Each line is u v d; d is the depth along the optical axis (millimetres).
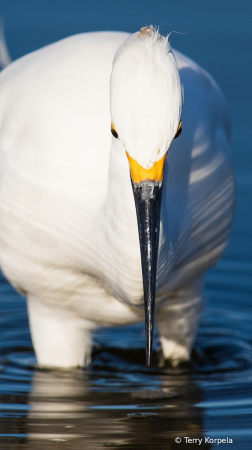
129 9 24016
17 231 9312
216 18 23922
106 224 8328
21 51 20688
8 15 23281
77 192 8953
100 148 9023
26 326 11938
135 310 9492
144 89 6688
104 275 8891
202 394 9289
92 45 9664
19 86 9805
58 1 24250
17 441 8023
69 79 9422
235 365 10578
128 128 6770
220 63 21469
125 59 6820
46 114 9289
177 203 9000
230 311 12469
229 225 9867
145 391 9398
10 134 9609
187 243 9312
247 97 19609
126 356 10852
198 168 9211
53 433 8172
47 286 9625
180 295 9984
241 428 8273
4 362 10492
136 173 7062
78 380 9820
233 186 9781
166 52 6820
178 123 6848
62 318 9977
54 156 9070
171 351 10586
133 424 8383
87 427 8320
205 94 9805
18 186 9188
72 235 9008
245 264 13953
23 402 9008
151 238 7168
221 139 9758
